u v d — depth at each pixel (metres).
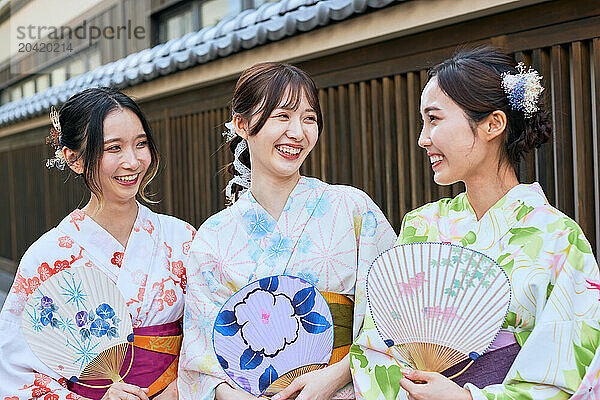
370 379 1.81
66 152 2.17
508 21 2.94
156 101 5.71
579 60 2.74
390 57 3.51
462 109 1.71
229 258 2.02
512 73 1.75
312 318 1.90
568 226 1.67
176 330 2.21
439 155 1.76
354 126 3.80
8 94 9.93
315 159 4.12
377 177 3.69
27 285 2.14
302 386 1.86
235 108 2.03
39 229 8.92
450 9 3.00
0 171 10.58
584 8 2.70
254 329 1.89
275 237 1.99
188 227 2.37
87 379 2.05
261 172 2.03
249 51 4.24
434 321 1.65
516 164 1.83
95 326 2.03
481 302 1.61
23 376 2.07
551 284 1.63
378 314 1.72
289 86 1.92
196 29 6.25
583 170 2.76
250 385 1.88
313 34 3.73
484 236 1.77
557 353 1.58
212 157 5.06
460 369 1.70
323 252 1.97
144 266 2.22
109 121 2.08
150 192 5.99
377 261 1.71
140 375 2.09
